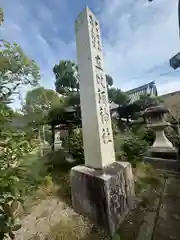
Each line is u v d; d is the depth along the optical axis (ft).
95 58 6.24
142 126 18.97
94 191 4.96
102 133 5.91
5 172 2.31
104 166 5.74
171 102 28.60
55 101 12.67
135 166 10.23
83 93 6.41
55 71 15.66
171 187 7.69
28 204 5.63
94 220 4.98
